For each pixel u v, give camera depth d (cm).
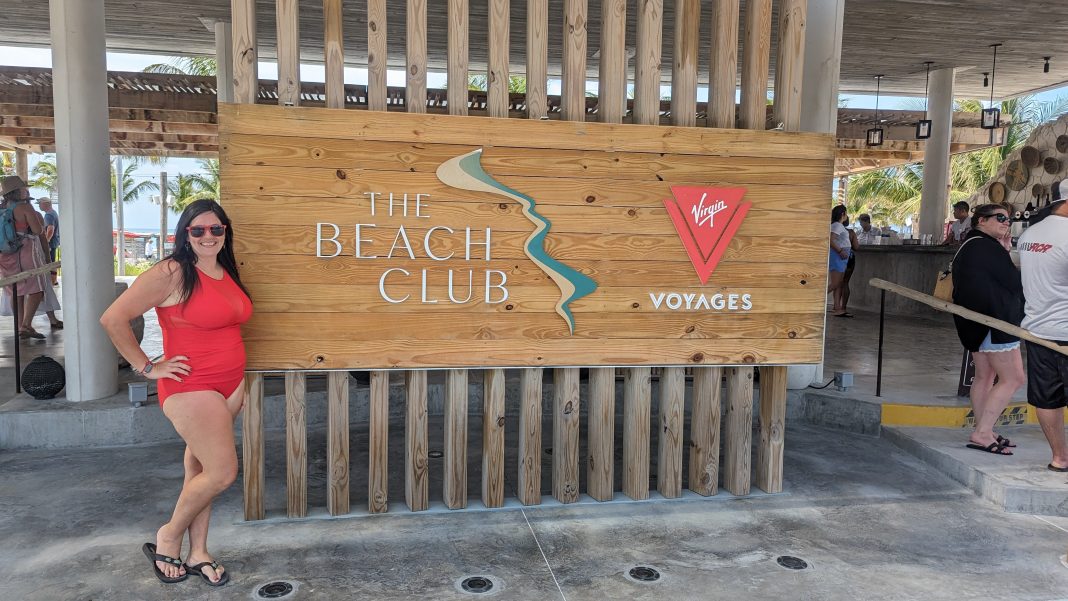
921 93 1653
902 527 423
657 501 459
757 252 451
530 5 418
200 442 324
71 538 386
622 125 425
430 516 427
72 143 540
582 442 600
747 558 380
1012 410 586
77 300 552
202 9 1013
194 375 323
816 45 641
